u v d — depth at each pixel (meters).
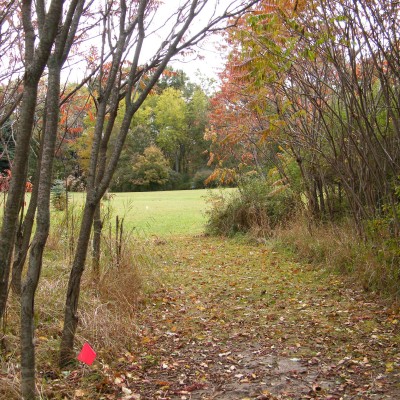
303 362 4.37
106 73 5.87
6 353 4.06
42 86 6.34
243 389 3.82
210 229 13.22
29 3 3.44
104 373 3.98
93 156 4.32
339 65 6.89
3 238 3.27
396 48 5.96
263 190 12.69
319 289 6.96
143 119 58.41
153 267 7.89
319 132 8.74
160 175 52.28
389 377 3.93
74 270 4.16
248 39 5.93
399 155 6.91
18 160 3.16
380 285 6.43
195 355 4.61
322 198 9.77
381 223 6.86
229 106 11.16
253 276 8.10
